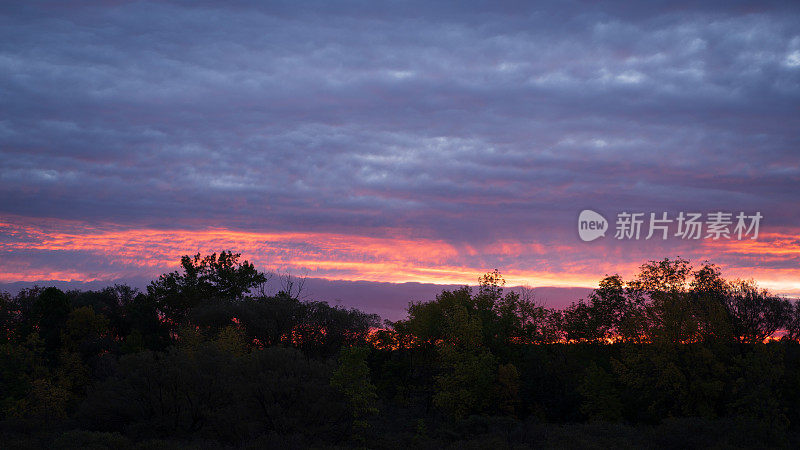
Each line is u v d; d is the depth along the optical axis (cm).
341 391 2633
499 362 3934
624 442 2597
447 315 3969
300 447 2398
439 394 3509
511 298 4200
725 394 3425
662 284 4212
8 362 4012
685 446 2553
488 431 3064
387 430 3083
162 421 2741
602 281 4381
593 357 4253
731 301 4062
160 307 6250
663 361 3466
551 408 3725
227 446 2462
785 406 2933
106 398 2773
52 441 2394
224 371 2845
